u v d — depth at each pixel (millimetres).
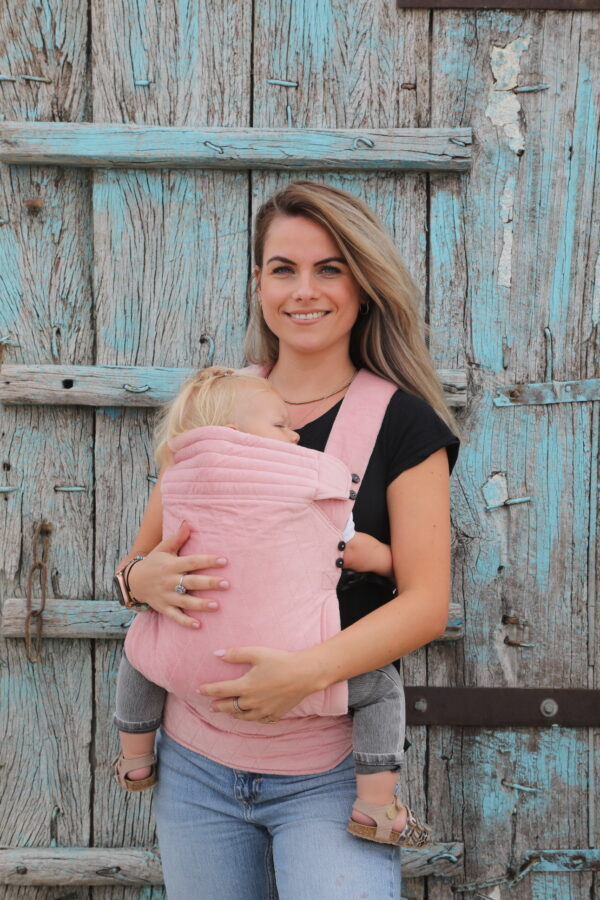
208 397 1462
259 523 1323
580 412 2102
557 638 2115
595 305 2092
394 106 2080
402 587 1417
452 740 2135
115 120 2092
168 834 1508
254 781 1414
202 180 2104
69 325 2131
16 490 2139
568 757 2123
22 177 2117
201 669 1338
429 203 2090
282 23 2074
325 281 1505
